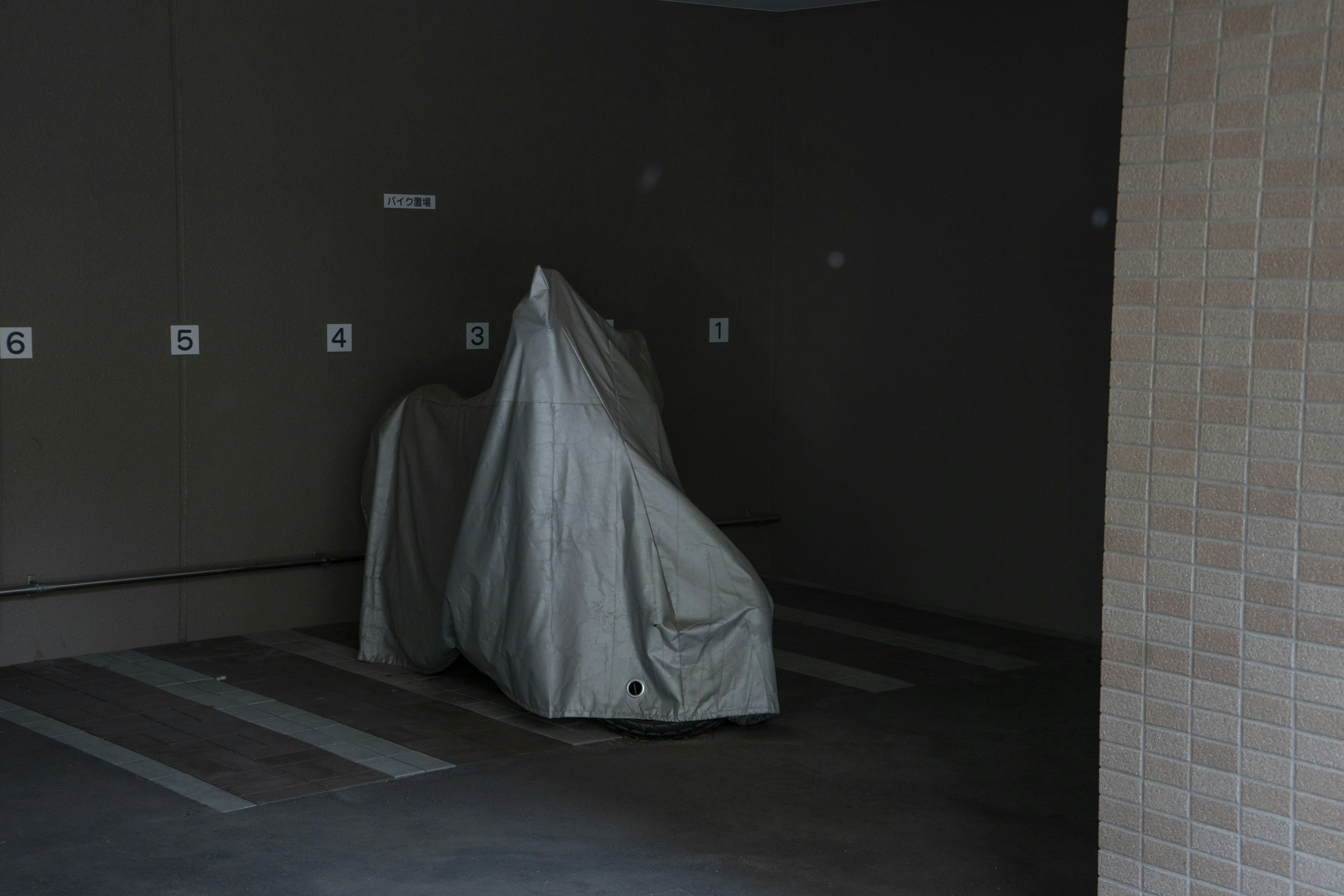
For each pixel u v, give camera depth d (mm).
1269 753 2586
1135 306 2719
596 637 4543
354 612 6293
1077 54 6043
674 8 6977
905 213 6789
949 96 6562
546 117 6613
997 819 3875
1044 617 6328
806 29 7199
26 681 5164
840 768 4309
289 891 3287
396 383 6297
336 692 5086
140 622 5711
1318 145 2459
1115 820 2811
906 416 6848
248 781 4070
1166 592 2707
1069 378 6160
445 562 5238
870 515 7051
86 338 5473
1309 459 2504
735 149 7262
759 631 4625
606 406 4605
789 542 7465
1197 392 2641
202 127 5680
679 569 4566
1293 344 2512
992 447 6492
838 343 7141
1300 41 2467
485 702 4977
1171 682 2711
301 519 6098
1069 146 6094
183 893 3266
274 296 5930
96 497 5551
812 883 3398
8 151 5230
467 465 5152
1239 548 2604
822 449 7258
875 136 6902
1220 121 2578
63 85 5336
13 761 4215
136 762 4230
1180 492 2676
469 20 6340
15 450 5348
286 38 5852
